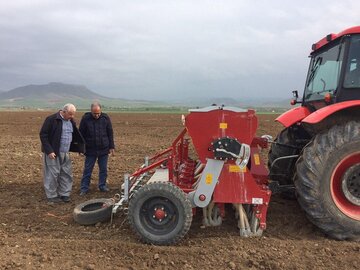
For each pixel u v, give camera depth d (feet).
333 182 17.03
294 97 23.20
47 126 23.73
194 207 17.79
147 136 61.31
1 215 21.52
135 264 15.28
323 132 17.31
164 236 16.80
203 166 18.45
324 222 16.98
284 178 21.66
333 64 18.69
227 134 17.16
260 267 15.01
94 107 25.64
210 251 16.06
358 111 17.90
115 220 20.11
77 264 15.19
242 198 17.10
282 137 22.11
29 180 29.68
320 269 14.78
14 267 14.84
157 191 16.74
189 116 17.29
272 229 18.44
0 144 50.34
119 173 31.86
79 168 34.17
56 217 21.27
